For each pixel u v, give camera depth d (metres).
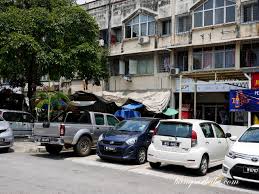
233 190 9.16
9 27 19.20
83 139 14.44
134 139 12.77
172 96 24.83
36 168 10.93
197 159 10.73
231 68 22.69
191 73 18.23
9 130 15.36
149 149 11.51
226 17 22.95
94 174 10.38
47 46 19.95
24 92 28.98
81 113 15.31
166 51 25.77
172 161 10.93
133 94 25.39
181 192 8.57
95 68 21.98
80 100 24.36
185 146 10.84
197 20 24.20
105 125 15.66
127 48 27.72
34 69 21.38
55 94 19.27
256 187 9.55
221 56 23.33
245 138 10.46
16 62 19.94
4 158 13.09
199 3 24.05
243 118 22.80
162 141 11.25
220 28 22.84
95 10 30.62
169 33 26.03
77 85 31.14
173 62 25.38
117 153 12.70
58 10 21.08
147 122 13.80
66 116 15.55
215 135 12.09
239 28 22.09
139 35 27.42
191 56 24.58
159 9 26.23
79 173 10.40
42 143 14.21
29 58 19.88
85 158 13.91
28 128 19.08
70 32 21.20
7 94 27.30
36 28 19.48
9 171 10.20
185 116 24.42
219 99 23.86
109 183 9.12
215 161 11.84
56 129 13.72
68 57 20.20
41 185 8.45
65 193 7.75
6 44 18.94
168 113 23.36
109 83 28.86
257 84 16.28
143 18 27.25
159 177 10.52
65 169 11.02
